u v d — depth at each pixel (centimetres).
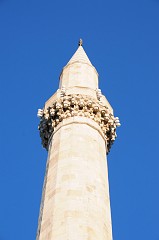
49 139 3219
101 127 3228
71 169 2730
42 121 3328
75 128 3064
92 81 3641
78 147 2902
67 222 2403
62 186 2634
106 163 2970
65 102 3225
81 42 4306
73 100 3234
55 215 2473
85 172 2720
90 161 2820
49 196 2634
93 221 2439
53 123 3219
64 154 2864
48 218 2491
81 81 3572
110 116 3319
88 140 2989
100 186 2691
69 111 3209
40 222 2547
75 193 2567
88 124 3125
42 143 3319
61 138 3016
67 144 2939
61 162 2811
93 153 2900
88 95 3312
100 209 2542
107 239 2423
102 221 2483
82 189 2598
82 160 2803
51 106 3272
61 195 2578
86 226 2388
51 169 2825
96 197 2595
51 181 2730
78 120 3134
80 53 4016
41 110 3372
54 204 2542
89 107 3244
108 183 2836
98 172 2778
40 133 3334
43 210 2588
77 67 3753
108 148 3309
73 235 2331
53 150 2977
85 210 2481
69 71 3716
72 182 2641
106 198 2661
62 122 3158
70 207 2486
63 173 2720
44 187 2781
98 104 3281
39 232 2483
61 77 3753
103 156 2977
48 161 2942
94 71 3819
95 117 3228
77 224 2391
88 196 2570
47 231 2419
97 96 3381
